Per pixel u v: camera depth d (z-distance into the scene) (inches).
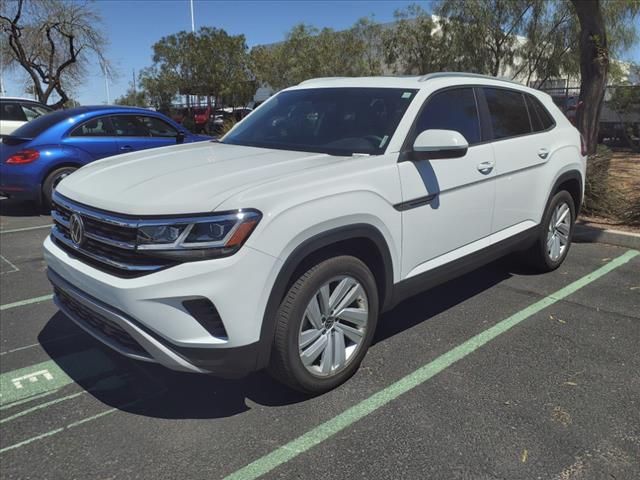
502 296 191.8
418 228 143.4
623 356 149.2
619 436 115.5
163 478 104.0
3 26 967.6
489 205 168.6
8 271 222.4
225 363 110.7
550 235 209.8
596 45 322.7
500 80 187.9
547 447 112.0
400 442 113.8
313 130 158.9
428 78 161.2
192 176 124.6
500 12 730.2
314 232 116.7
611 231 259.1
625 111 669.9
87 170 145.2
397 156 139.8
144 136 352.8
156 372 141.9
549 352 151.5
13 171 312.0
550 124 205.3
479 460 108.3
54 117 329.1
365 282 131.2
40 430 118.2
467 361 146.5
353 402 127.8
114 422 121.0
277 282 112.5
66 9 1008.9
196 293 105.6
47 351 153.2
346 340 135.0
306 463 107.7
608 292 195.6
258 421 121.0
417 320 172.2
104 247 116.4
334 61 877.8
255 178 120.5
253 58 1003.9
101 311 114.8
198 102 1390.3
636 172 453.1
